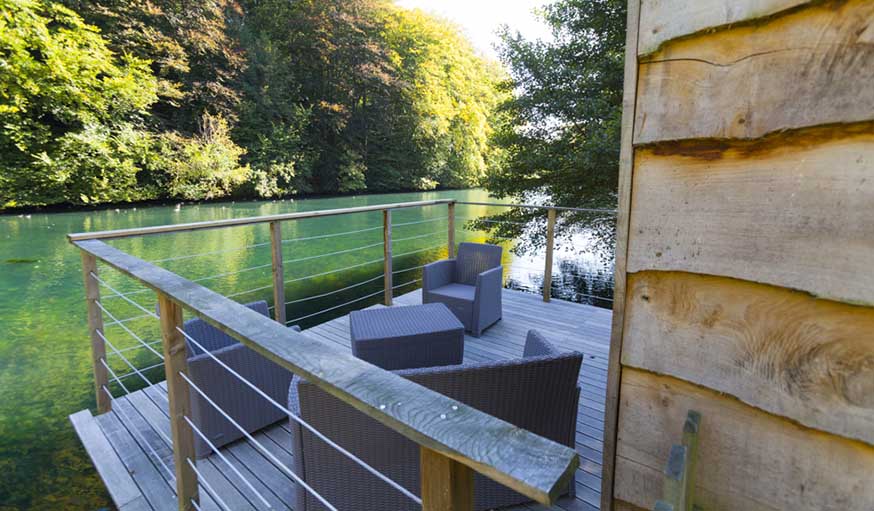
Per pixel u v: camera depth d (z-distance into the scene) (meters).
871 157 0.54
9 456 2.46
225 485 1.75
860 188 0.55
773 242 0.62
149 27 14.12
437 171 23.67
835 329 0.58
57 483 2.17
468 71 24.70
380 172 22.30
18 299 5.54
